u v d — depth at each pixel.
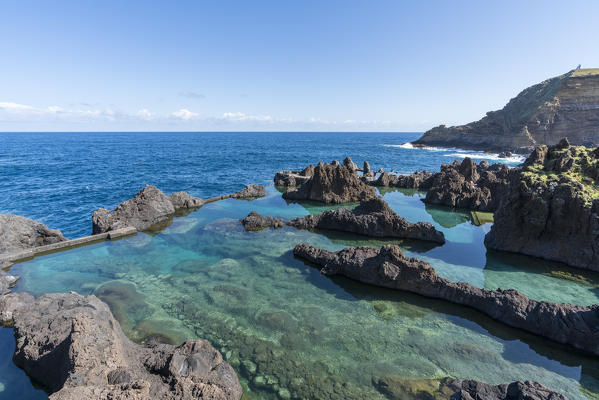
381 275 17.06
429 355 12.12
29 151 111.88
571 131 92.31
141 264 20.14
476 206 35.69
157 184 51.78
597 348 12.13
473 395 9.66
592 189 19.70
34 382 10.59
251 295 16.42
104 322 11.47
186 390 9.20
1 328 13.40
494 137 115.69
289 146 164.75
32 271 19.14
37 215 33.53
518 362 11.89
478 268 19.69
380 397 10.03
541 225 20.41
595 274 18.62
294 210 34.72
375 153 118.69
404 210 35.38
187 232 26.25
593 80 89.69
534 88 114.00
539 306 13.77
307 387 10.46
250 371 11.17
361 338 13.08
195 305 15.42
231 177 60.62
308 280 18.14
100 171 65.06
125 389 8.38
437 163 86.75
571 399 10.23
